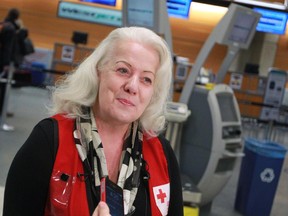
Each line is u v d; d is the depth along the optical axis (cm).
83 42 977
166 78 133
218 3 518
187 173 376
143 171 129
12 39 561
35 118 658
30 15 1207
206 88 369
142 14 326
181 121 342
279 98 970
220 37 344
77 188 117
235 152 380
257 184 396
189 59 1270
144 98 126
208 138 361
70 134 123
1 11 1191
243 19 340
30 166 118
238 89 995
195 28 1247
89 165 119
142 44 126
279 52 1238
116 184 122
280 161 396
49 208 120
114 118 124
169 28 331
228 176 382
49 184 117
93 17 1200
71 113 129
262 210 398
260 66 1240
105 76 126
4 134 527
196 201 329
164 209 129
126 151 129
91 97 130
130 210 121
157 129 139
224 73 395
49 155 118
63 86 135
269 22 490
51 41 1226
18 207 118
